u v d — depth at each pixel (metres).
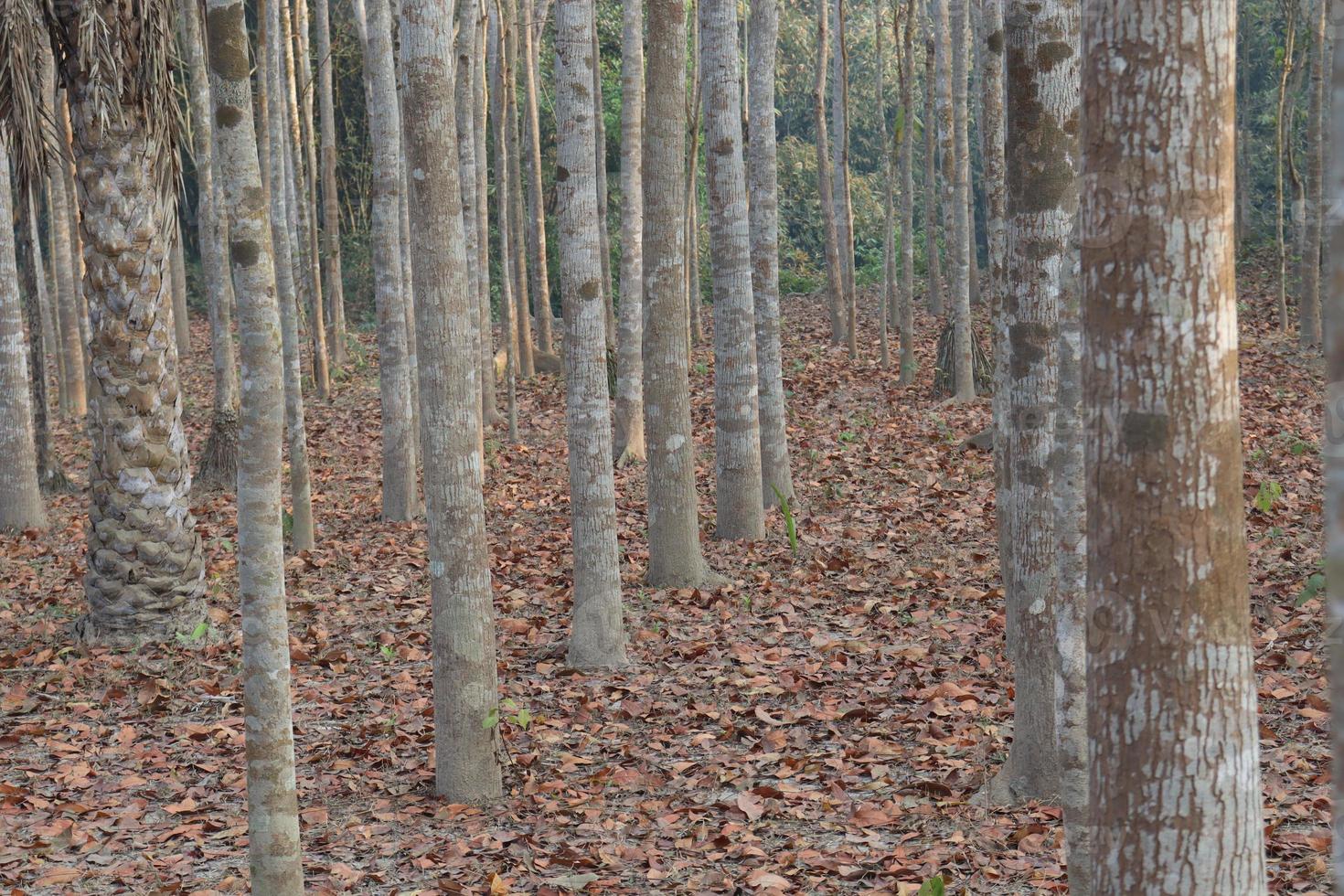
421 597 8.90
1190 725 1.96
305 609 8.55
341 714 6.50
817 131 22.23
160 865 4.69
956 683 6.41
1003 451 5.30
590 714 6.30
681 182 8.64
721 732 5.93
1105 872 2.06
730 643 7.45
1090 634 2.06
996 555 9.10
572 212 6.87
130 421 7.95
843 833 4.76
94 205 7.90
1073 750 3.34
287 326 10.30
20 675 7.35
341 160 30.73
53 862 4.75
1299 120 29.89
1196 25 1.90
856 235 36.22
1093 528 2.05
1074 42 4.31
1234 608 1.98
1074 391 3.35
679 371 8.75
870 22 36.47
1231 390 1.97
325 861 4.68
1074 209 4.55
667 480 8.78
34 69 8.27
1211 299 1.93
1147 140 1.92
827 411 16.50
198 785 5.57
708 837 4.75
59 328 19.41
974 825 4.74
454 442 5.16
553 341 24.09
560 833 4.87
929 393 17.16
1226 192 1.95
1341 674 1.55
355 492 13.27
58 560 10.63
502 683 6.81
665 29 8.50
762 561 9.45
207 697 6.87
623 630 7.21
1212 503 1.95
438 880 4.47
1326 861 4.07
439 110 4.97
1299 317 19.28
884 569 9.06
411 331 14.39
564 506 11.92
